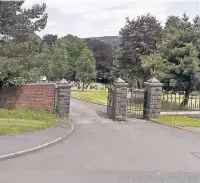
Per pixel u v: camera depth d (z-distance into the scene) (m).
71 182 8.16
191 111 22.61
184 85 24.00
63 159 10.41
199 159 11.05
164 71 25.19
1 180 8.09
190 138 14.98
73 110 24.52
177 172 9.39
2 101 19.84
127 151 11.95
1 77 19.08
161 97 23.05
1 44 21.44
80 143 13.05
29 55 21.73
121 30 35.28
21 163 9.72
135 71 34.41
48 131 14.55
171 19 34.12
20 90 19.80
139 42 33.91
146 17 34.88
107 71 83.25
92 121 19.69
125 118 20.34
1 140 12.15
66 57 65.19
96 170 9.32
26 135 13.28
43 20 23.20
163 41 27.88
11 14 21.59
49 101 19.72
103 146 12.66
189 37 25.62
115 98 20.31
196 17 27.64
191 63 23.84
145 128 17.70
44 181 8.15
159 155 11.47
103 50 87.69
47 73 59.31
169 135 15.67
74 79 74.25
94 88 63.69
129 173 9.12
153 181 8.45
